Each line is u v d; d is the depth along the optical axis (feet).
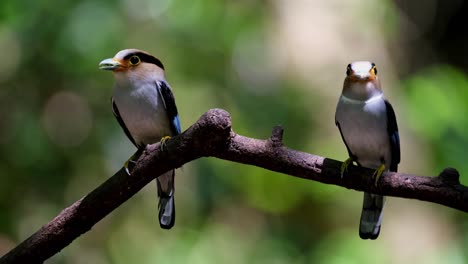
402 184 18.80
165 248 41.09
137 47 39.55
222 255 41.47
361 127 23.98
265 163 19.25
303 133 41.75
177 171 41.68
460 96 37.78
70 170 41.55
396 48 47.14
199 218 41.98
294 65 43.24
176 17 39.75
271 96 42.06
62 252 42.34
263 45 42.27
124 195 20.07
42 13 38.17
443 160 36.24
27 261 20.18
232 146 19.12
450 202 18.40
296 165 19.25
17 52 40.32
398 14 48.44
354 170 19.24
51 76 40.27
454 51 54.75
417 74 43.78
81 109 41.47
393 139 24.39
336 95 42.80
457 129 36.47
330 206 43.01
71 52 37.96
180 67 40.68
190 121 40.73
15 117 40.93
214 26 40.24
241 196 43.98
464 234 40.40
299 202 43.37
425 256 40.11
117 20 38.34
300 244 43.42
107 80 40.37
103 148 41.19
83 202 20.08
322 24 43.80
